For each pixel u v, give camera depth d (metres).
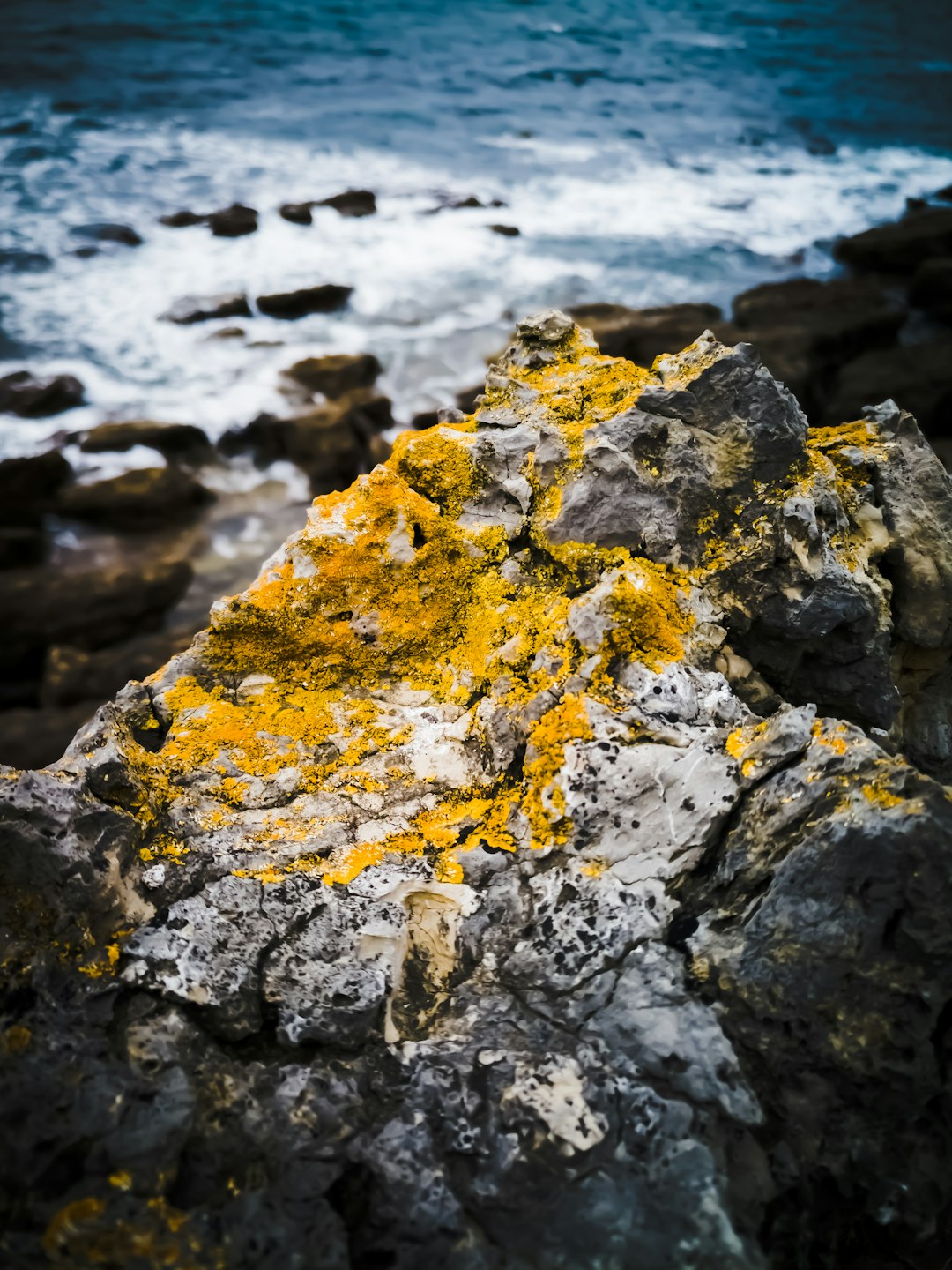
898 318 10.36
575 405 2.49
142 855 1.95
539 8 19.73
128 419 8.92
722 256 11.94
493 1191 1.62
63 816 1.84
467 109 15.58
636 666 2.09
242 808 2.07
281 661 2.31
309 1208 1.57
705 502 2.34
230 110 14.88
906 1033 1.71
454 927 1.93
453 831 2.05
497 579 2.36
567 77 16.98
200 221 11.84
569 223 12.50
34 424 8.76
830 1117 1.74
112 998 1.76
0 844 1.79
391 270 11.38
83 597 7.24
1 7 17.34
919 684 2.72
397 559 2.35
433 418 9.43
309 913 1.90
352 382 9.52
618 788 1.95
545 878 1.93
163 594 7.44
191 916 1.87
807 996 1.73
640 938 1.85
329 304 10.63
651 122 15.60
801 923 1.75
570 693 2.06
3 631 7.05
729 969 1.78
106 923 1.84
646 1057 1.72
